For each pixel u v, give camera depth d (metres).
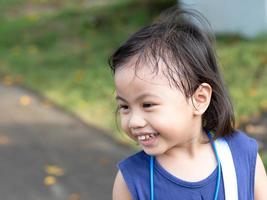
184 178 2.04
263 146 5.62
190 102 1.98
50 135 6.71
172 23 2.08
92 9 13.50
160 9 12.12
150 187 2.05
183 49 1.98
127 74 1.94
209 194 2.04
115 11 12.67
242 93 7.04
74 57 10.23
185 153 2.06
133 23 11.83
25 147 6.34
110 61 2.03
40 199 5.01
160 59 1.94
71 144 6.37
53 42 11.55
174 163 2.05
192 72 1.97
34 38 11.98
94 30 11.92
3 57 10.84
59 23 12.73
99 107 7.42
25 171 5.66
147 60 1.94
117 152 6.04
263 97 6.89
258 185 2.15
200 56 2.01
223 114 2.10
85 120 7.05
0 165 5.84
